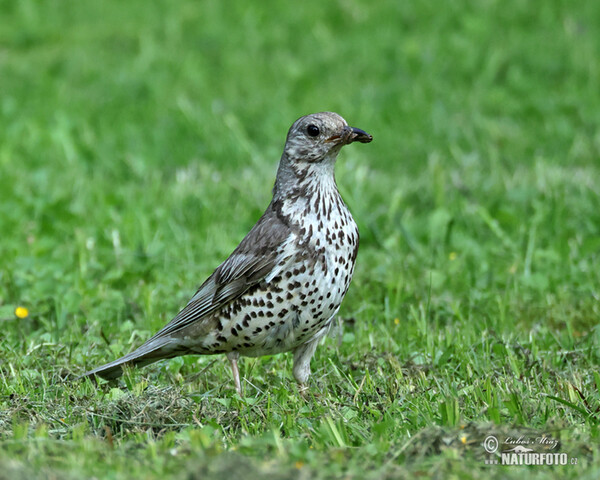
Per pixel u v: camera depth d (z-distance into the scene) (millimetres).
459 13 24047
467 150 17547
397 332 10422
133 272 11945
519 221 13312
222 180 15570
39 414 7938
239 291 8539
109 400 8211
